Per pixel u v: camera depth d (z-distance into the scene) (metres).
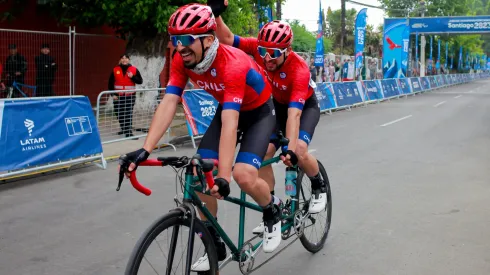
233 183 6.00
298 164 3.65
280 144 3.21
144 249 2.32
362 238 4.23
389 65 30.92
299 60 3.55
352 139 9.73
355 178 6.37
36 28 12.95
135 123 9.24
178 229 2.53
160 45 12.25
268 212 3.10
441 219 4.71
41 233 4.34
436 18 35.03
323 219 4.04
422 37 35.84
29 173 6.50
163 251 3.04
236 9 11.23
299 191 3.74
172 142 9.20
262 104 2.99
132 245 4.07
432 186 5.97
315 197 3.81
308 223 3.87
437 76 35.47
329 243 4.12
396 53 30.69
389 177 6.44
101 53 13.66
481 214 4.86
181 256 2.57
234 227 4.44
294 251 3.96
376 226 4.52
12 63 10.41
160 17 10.33
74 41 11.79
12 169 5.86
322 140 9.57
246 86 2.84
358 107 17.62
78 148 6.72
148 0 10.06
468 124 12.20
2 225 4.53
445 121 12.90
